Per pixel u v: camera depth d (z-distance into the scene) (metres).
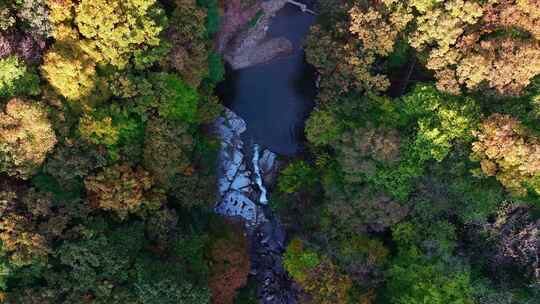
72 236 30.28
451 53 30.77
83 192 31.72
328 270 32.81
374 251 33.34
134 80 30.92
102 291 29.62
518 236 31.20
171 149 31.78
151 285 29.33
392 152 30.53
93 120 30.03
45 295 28.97
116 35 29.73
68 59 28.88
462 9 30.22
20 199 29.80
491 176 31.11
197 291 30.34
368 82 32.09
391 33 31.52
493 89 30.47
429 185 31.75
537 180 29.69
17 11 29.64
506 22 30.22
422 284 31.17
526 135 29.53
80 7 29.27
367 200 31.88
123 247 30.73
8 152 29.06
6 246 28.91
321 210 35.00
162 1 33.53
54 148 30.27
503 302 31.02
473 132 29.94
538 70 29.27
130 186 30.77
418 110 31.56
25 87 29.52
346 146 31.66
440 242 32.00
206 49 35.25
